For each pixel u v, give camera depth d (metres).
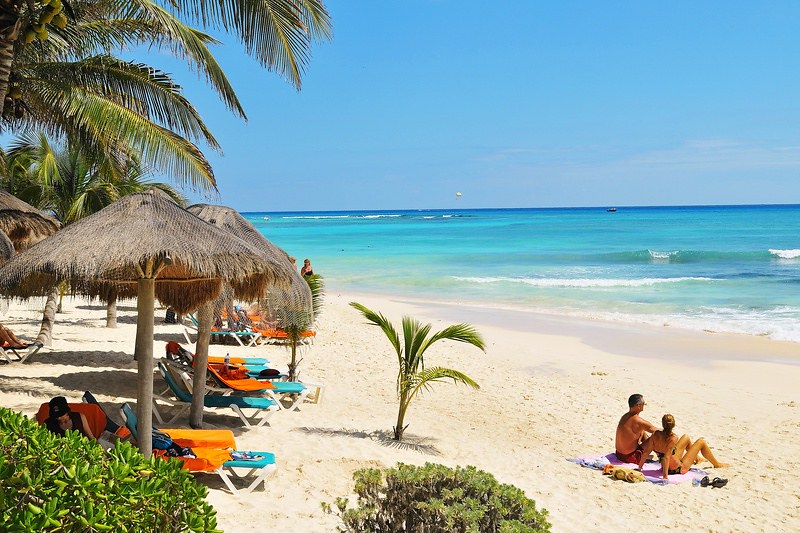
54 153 16.95
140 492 3.20
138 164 14.29
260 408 9.80
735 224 94.56
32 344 12.45
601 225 98.44
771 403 12.66
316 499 6.75
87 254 5.67
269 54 9.10
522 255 49.78
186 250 5.74
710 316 23.14
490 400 12.31
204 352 9.00
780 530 7.08
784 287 30.27
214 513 3.45
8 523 2.90
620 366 15.82
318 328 19.36
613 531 6.80
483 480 4.47
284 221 156.50
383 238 75.94
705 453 9.00
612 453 9.48
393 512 4.38
